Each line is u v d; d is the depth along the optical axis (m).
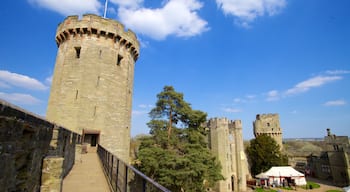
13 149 3.86
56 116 23.42
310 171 58.28
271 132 62.75
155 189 3.48
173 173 19.03
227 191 41.59
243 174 46.66
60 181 6.39
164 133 24.36
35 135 5.13
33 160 5.12
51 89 26.42
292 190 39.12
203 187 21.27
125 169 6.52
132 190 5.28
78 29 25.19
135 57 31.45
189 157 20.95
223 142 44.38
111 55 25.98
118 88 26.23
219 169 24.25
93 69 24.41
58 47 28.42
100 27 25.42
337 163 46.09
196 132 24.38
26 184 4.69
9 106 3.54
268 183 44.94
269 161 51.91
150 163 20.45
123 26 27.61
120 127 25.64
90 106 23.41
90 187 9.11
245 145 65.31
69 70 24.48
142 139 25.12
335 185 44.22
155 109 26.09
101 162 16.59
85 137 24.34
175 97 25.78
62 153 9.88
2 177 3.45
